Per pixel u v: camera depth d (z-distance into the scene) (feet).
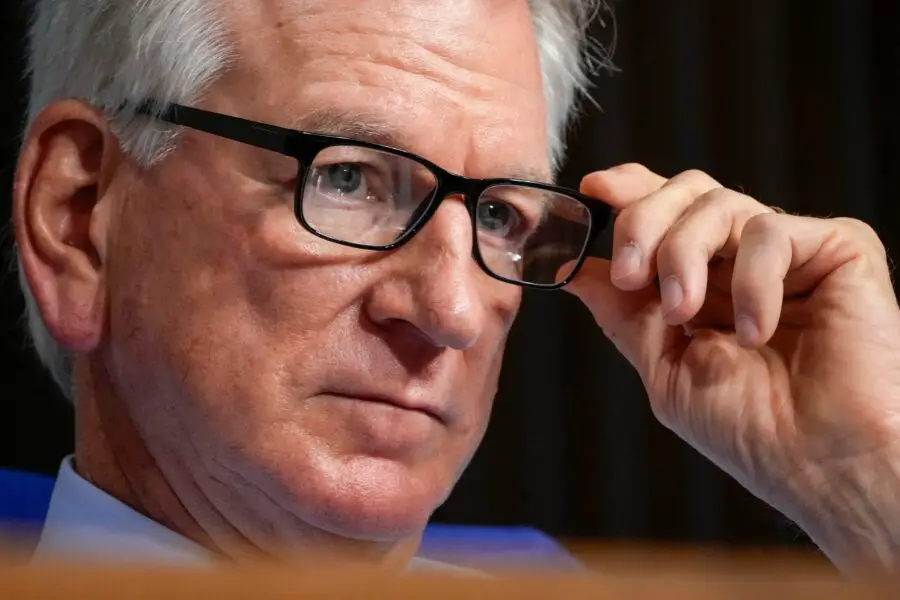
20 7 14.28
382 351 7.41
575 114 11.57
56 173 8.05
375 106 7.40
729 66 18.04
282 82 7.43
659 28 17.66
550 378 17.24
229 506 7.72
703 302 8.41
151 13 7.78
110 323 7.98
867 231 8.59
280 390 7.29
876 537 7.63
